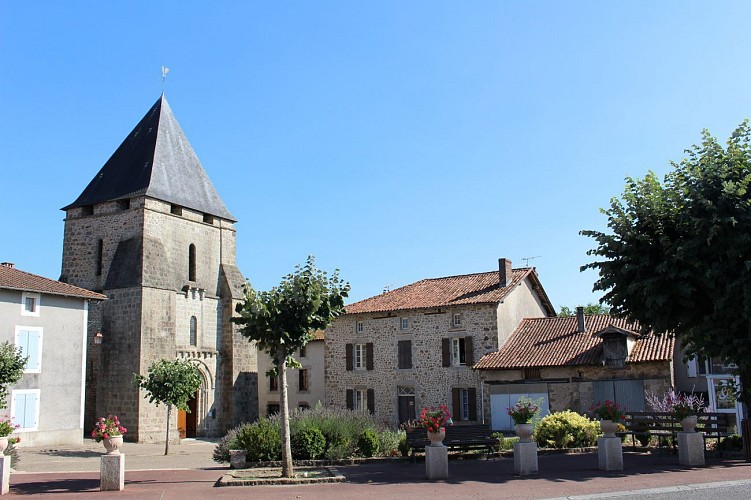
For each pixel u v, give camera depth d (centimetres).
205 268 3778
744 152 1606
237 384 3747
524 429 1392
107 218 3519
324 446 1745
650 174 1703
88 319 3366
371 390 3453
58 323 2716
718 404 2562
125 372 3192
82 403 2775
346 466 1653
